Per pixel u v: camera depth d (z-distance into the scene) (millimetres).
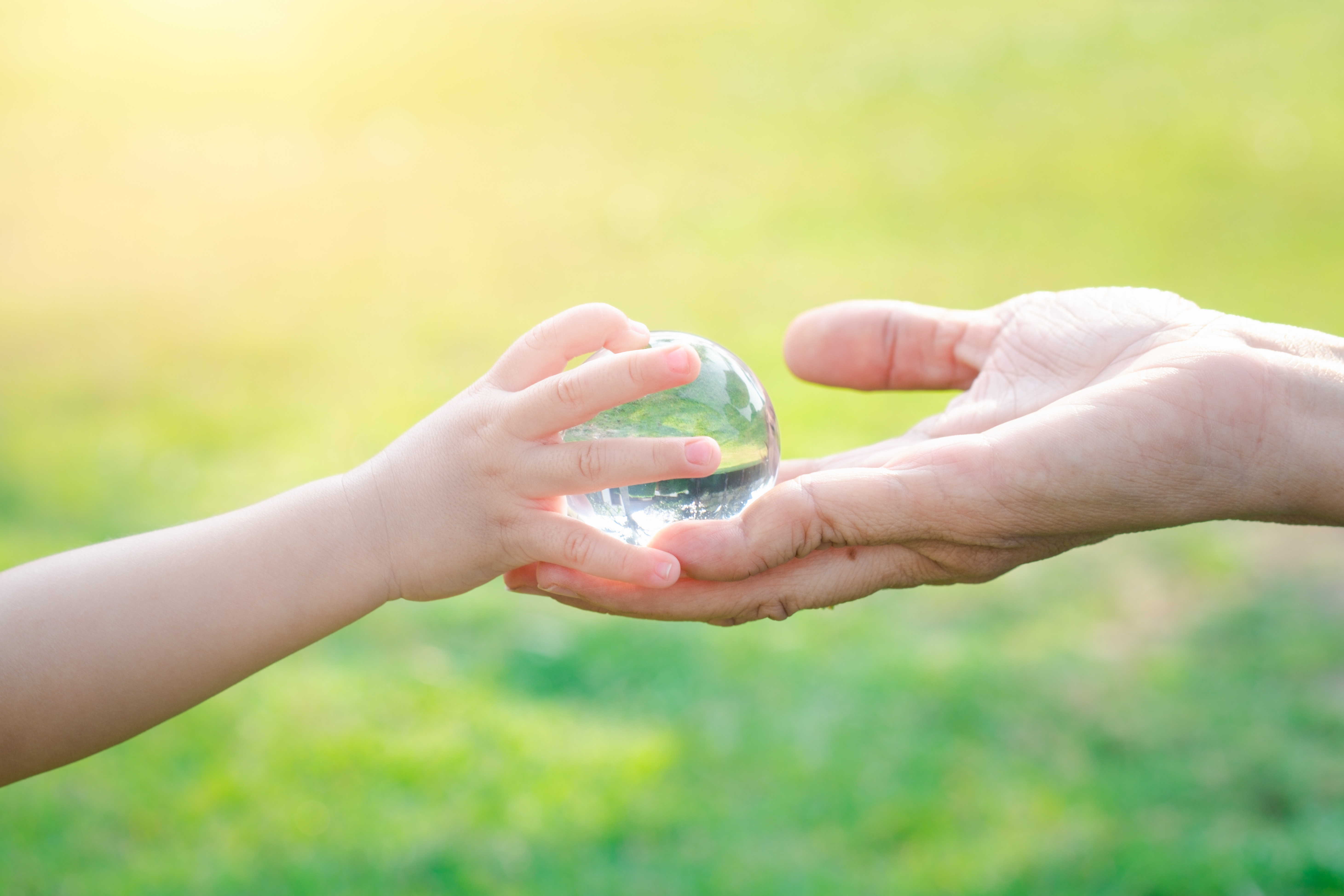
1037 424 1427
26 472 3887
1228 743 2570
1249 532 3457
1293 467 1399
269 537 1350
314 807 2416
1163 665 2846
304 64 9719
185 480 3852
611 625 3043
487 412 1340
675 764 2533
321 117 8438
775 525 1390
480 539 1349
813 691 2764
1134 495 1413
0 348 4918
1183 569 3266
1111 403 1418
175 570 1330
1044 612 3096
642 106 8555
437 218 6500
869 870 2262
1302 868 2223
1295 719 2639
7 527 3520
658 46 10148
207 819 2387
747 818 2393
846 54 9688
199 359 4805
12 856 2287
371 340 4961
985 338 1791
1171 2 10727
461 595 3219
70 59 9875
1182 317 1642
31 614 1297
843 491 1398
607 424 1397
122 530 3527
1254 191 6348
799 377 1903
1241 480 1409
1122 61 9078
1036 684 2779
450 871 2260
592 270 5719
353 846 2314
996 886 2215
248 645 1325
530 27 10844
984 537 1435
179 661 1309
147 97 8898
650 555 1313
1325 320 4715
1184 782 2461
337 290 5527
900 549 1481
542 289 5504
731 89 8930
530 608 3143
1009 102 8289
